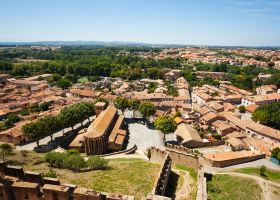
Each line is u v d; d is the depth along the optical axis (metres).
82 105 145.75
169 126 129.00
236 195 83.06
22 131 113.00
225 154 109.56
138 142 132.00
